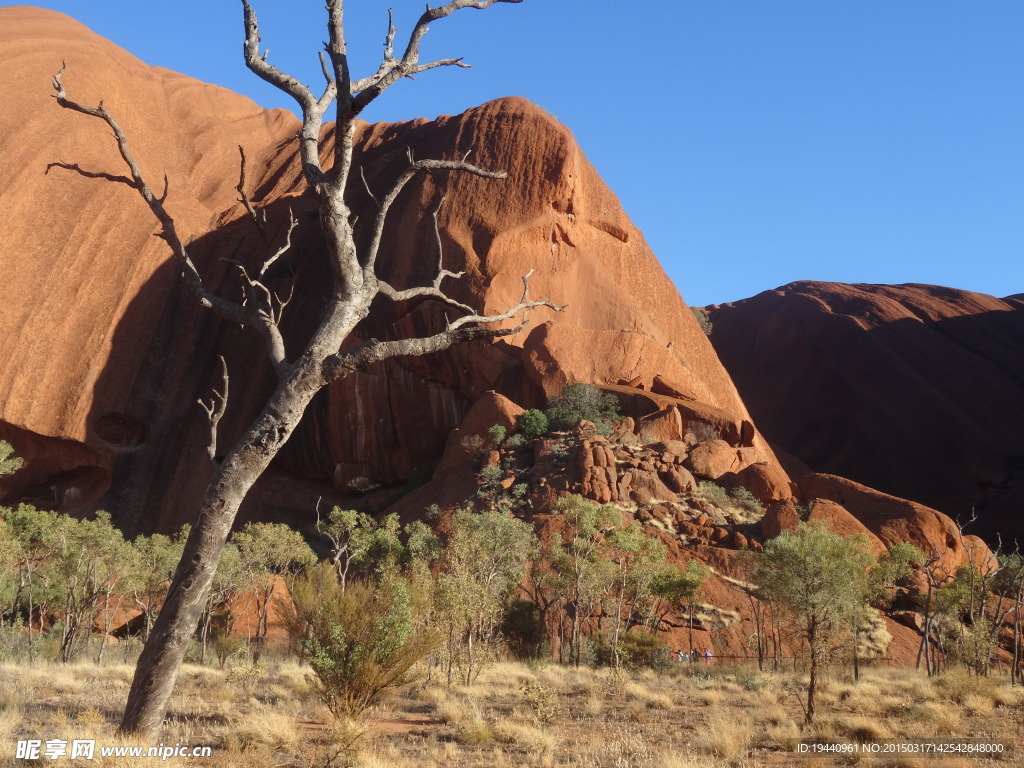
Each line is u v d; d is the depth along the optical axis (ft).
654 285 223.51
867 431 272.51
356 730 27.17
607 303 208.44
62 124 229.66
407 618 31.53
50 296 199.82
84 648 90.07
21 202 206.80
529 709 38.42
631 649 88.63
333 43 22.81
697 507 131.64
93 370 197.67
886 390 284.61
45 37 262.47
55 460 192.75
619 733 33.68
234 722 32.40
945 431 265.54
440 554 100.68
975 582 106.93
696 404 170.91
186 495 193.98
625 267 220.23
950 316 317.83
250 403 203.31
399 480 189.26
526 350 183.11
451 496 145.48
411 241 207.31
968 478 249.34
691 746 31.01
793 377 315.37
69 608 91.25
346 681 30.89
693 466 144.66
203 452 199.21
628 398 169.07
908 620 113.19
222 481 21.22
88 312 203.31
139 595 106.83
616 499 130.31
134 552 98.43
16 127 219.41
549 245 208.33
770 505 137.69
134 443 198.70
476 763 26.27
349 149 23.36
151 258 217.36
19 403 187.42
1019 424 265.54
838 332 313.12
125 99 265.34
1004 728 36.58
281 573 113.91
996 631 95.04
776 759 28.96
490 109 236.84
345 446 189.88
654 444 149.18
